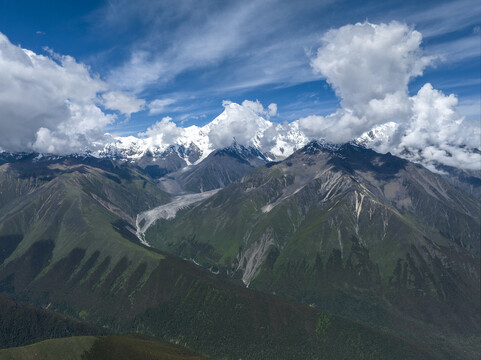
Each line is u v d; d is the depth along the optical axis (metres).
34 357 174.00
